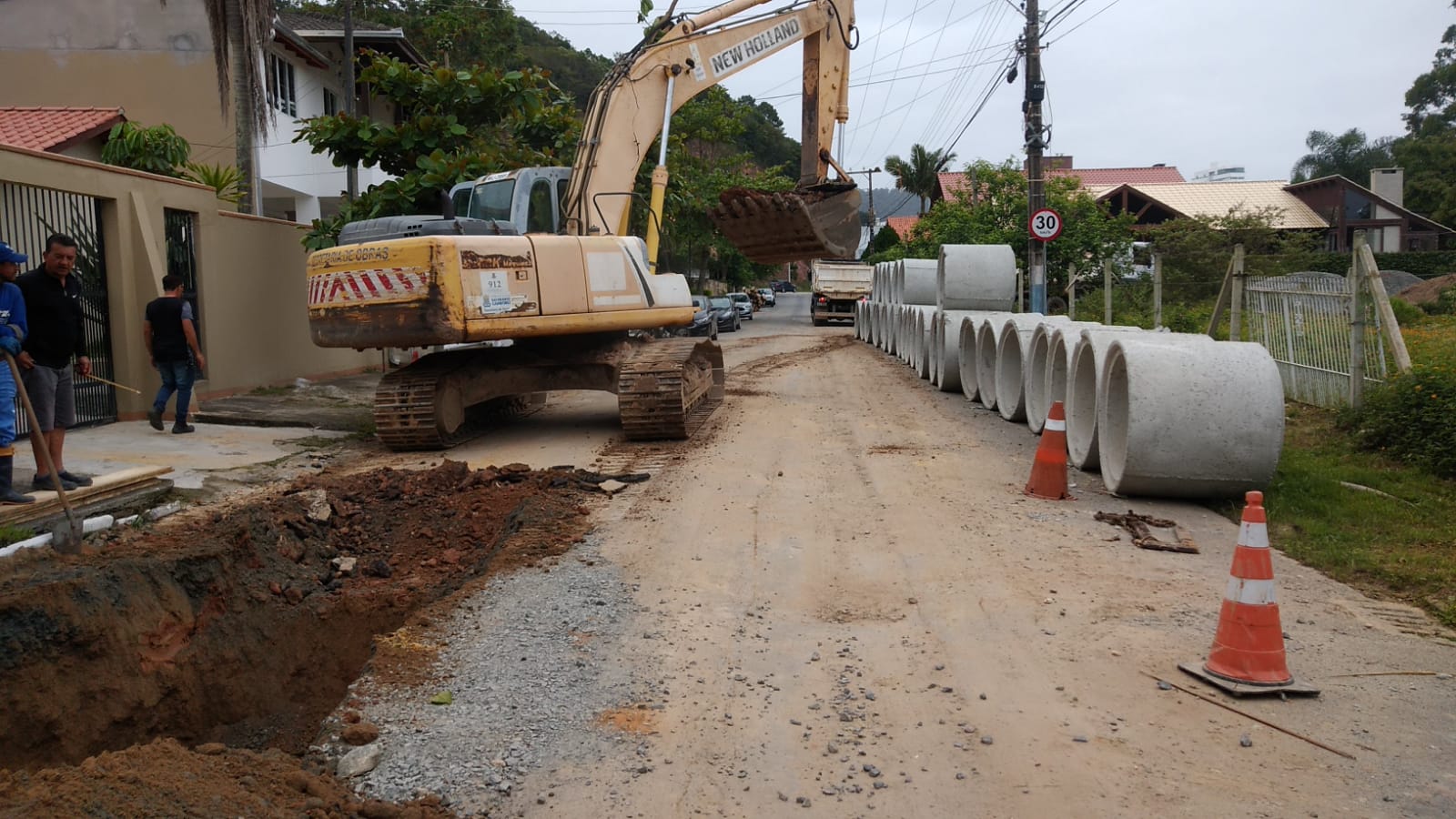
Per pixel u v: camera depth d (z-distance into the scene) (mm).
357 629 6695
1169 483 8633
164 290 11859
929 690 5098
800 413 14453
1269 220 32344
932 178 63094
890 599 6410
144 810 3615
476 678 5215
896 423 13477
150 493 8555
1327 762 4359
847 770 4320
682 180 24891
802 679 5234
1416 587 6598
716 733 4648
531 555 7258
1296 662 5402
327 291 11156
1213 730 4656
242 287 15625
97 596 5547
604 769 4324
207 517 8258
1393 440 10273
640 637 5770
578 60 70625
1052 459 9008
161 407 11844
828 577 6824
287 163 29797
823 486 9492
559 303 11711
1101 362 9570
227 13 20469
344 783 4223
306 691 6441
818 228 14602
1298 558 7309
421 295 10711
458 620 6016
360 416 14125
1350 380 11664
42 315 7617
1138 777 4234
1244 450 8391
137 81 25844
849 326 41688
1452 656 5484
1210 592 6531
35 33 25734
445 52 38625
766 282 102750
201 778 3967
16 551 6410
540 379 12742
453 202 13969
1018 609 6215
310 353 17969
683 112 47188
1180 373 8500
